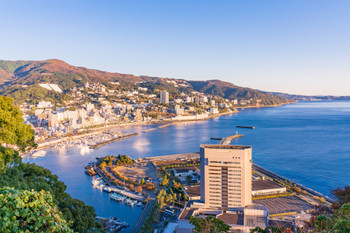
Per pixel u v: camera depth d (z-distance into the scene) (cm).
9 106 8481
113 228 15850
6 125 8006
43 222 2498
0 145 7756
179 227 12925
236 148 15938
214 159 15238
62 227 2717
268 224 12900
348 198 8169
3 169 7631
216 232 4381
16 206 2448
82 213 9662
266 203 18650
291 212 16938
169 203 19338
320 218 4281
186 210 15000
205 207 15400
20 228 2461
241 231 12594
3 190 2606
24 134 8962
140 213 18312
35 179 9975
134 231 15638
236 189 15088
